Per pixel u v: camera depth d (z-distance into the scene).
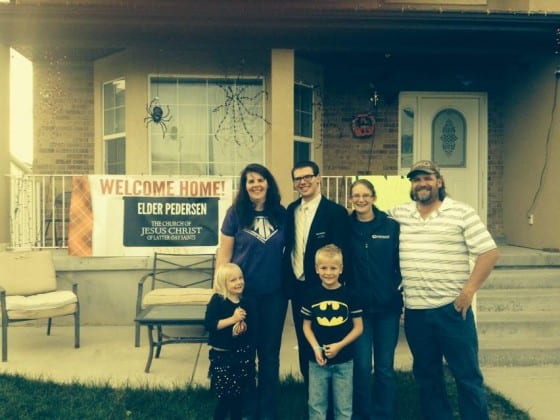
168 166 8.91
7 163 7.92
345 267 4.53
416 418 4.72
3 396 4.93
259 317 4.61
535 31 7.96
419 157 9.98
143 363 6.06
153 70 8.82
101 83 9.66
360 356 4.45
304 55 9.14
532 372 5.98
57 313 6.44
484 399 4.32
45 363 6.03
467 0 10.01
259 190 4.57
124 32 7.98
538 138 8.70
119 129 9.41
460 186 10.00
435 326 4.35
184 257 7.70
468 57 9.27
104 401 4.89
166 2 8.50
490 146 9.94
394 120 9.89
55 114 9.98
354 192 4.51
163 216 7.68
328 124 9.83
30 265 6.96
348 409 4.26
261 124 8.97
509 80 9.63
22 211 8.12
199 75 8.88
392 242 4.49
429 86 9.88
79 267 7.56
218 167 8.95
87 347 6.63
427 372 4.46
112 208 7.61
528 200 8.99
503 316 6.79
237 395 4.31
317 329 4.25
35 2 8.15
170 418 4.61
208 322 4.32
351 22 7.75
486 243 4.21
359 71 9.80
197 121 8.92
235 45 8.05
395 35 8.11
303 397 5.03
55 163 9.99
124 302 7.66
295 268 4.68
